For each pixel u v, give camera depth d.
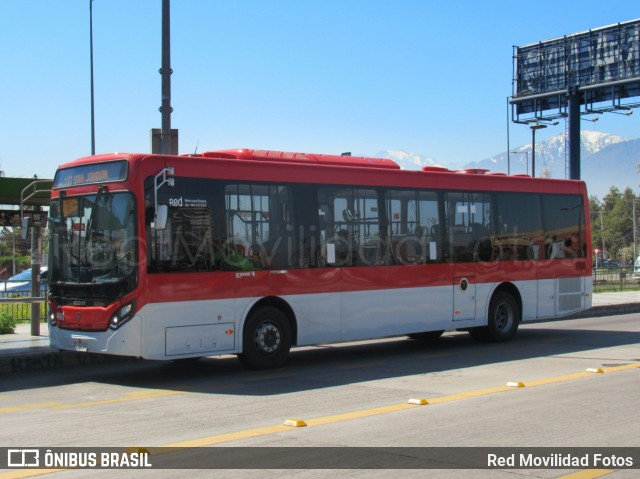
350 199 13.45
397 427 7.86
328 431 7.71
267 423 8.20
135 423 8.30
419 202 14.56
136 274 10.84
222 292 11.68
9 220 25.14
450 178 15.18
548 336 17.64
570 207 17.56
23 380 11.84
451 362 13.22
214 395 10.15
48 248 12.13
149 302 10.88
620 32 35.59
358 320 13.43
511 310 16.30
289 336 12.62
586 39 36.88
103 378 11.96
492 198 15.94
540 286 16.80
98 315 11.08
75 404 9.60
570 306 17.42
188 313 11.28
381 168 14.13
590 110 36.94
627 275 39.78
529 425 7.90
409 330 14.23
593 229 124.06
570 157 36.97
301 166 12.84
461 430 7.69
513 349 15.06
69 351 12.36
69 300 11.54
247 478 6.05
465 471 6.23
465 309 15.27
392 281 13.97
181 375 12.15
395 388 10.43
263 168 12.34
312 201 12.90
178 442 7.32
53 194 12.11
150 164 11.10
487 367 12.48
